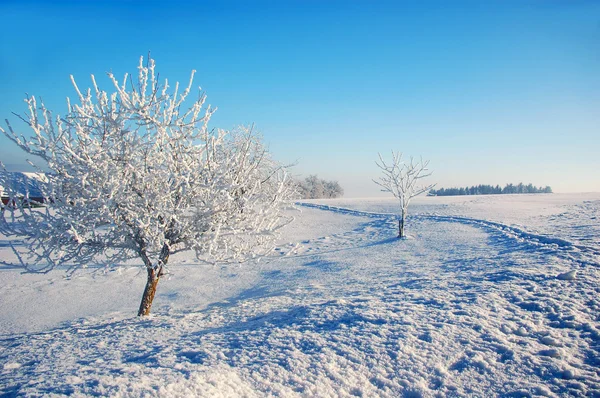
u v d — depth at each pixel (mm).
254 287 13766
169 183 8297
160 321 8047
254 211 8961
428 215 29797
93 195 7621
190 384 3953
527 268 9461
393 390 4328
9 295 13734
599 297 6926
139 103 7887
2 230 7848
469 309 6641
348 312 6820
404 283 9727
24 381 4363
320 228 28609
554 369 4590
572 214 22953
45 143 7605
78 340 6918
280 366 4645
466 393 4250
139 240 8688
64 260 8352
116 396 3656
